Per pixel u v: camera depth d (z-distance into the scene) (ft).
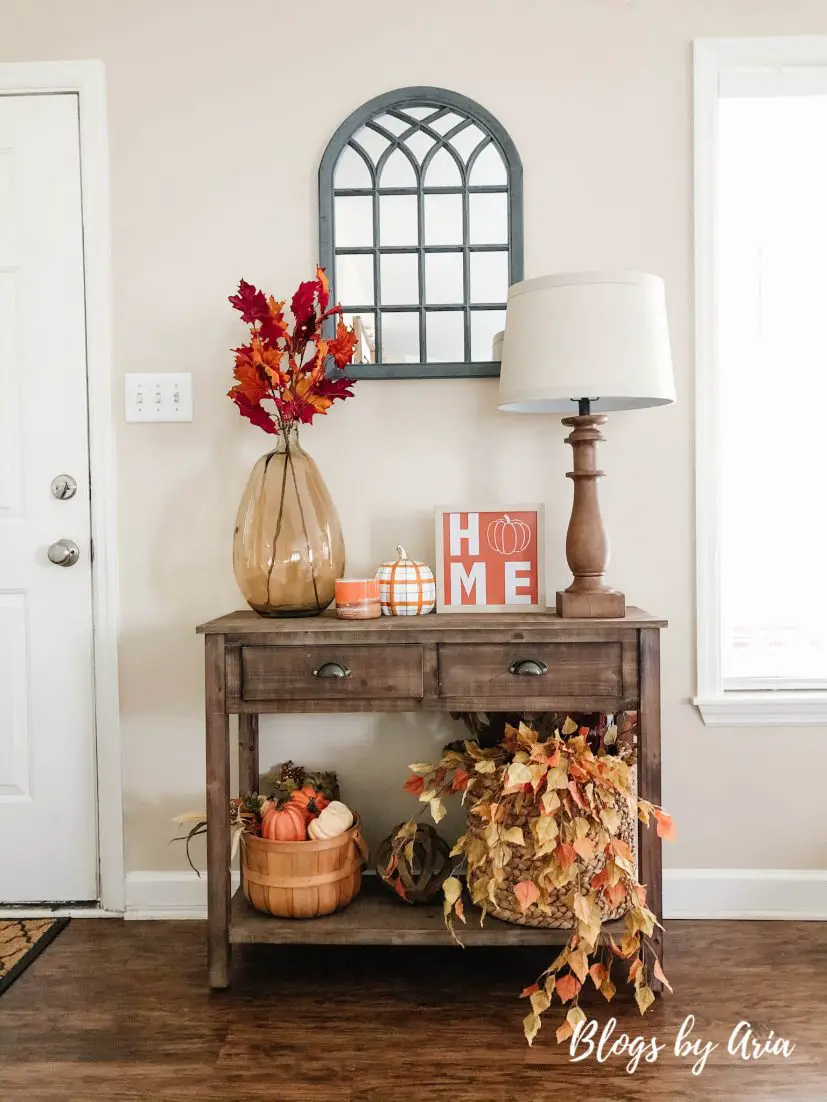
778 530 6.57
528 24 6.29
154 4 6.35
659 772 5.24
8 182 6.45
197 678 6.53
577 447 5.51
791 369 6.51
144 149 6.39
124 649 6.54
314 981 5.56
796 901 6.41
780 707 6.37
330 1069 4.64
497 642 5.28
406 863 5.72
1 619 6.57
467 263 6.33
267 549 5.70
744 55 6.23
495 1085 4.51
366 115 6.27
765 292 6.48
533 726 6.00
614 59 6.29
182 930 6.32
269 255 6.39
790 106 6.41
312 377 5.79
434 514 6.41
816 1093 4.46
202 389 6.43
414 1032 4.98
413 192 6.35
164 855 6.58
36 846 6.61
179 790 6.56
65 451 6.51
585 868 5.23
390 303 6.40
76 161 6.43
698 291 6.29
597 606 5.40
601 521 5.50
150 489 6.49
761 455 6.55
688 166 6.30
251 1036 4.94
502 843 5.16
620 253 6.33
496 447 6.43
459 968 5.72
